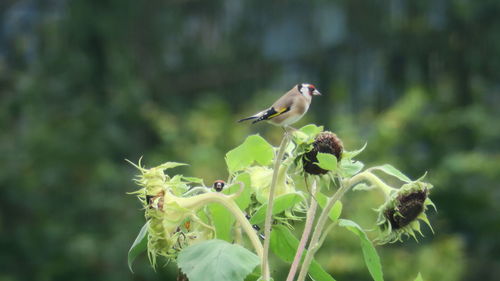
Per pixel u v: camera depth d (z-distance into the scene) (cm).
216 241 311
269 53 2458
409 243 1638
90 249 1627
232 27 2486
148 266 1558
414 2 2339
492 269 1894
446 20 2336
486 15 2309
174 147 1791
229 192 349
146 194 322
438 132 2008
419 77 2334
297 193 344
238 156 347
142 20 2361
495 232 1922
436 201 1931
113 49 2203
